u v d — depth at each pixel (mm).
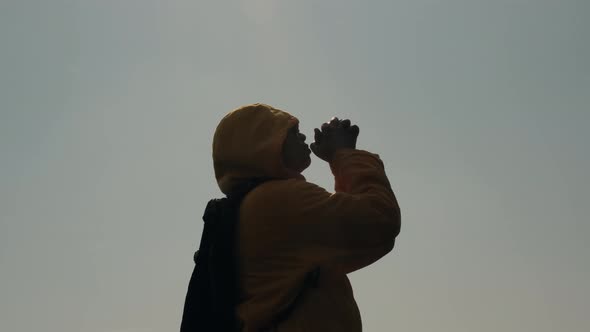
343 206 4012
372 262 4191
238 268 4016
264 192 4074
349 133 4602
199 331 4016
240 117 4324
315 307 3885
